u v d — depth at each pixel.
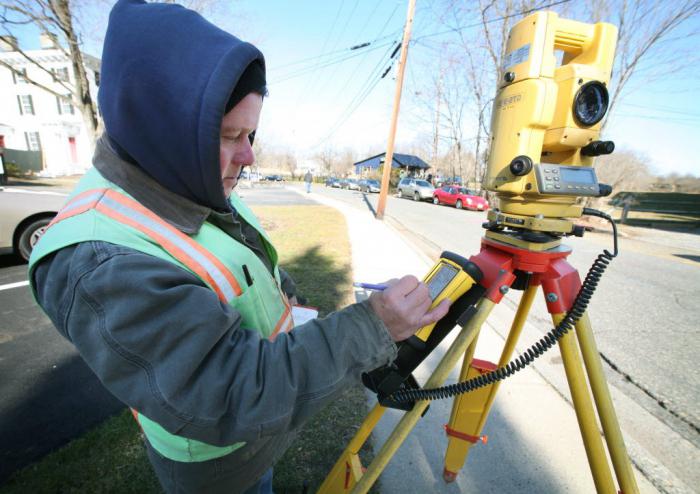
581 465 1.70
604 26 0.94
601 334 3.25
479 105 15.70
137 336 0.50
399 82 9.96
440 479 1.60
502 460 1.71
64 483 1.50
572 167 0.96
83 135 24.55
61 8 6.82
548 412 2.04
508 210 1.03
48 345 2.63
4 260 4.73
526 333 3.11
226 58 0.54
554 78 0.94
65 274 0.53
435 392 0.90
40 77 22.88
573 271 0.99
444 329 0.91
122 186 0.63
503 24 11.71
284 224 8.41
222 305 0.58
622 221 13.57
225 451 0.76
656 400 2.30
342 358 0.60
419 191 19.73
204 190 0.63
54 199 4.52
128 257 0.53
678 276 5.41
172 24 0.56
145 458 1.63
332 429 1.84
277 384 0.56
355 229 8.02
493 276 0.95
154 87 0.54
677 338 3.17
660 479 1.65
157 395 0.51
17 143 24.59
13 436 1.76
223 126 0.63
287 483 1.52
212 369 0.54
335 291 3.72
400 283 0.68
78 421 1.87
